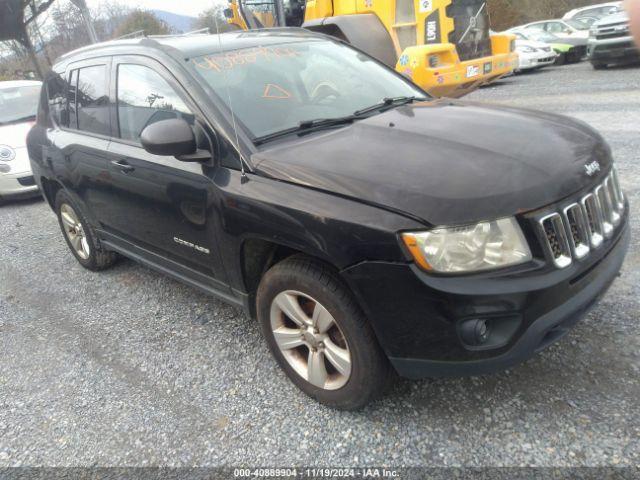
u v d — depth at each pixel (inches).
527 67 558.6
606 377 98.3
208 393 111.3
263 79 120.6
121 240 150.4
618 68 497.7
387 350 86.1
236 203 98.8
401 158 90.8
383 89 136.1
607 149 103.9
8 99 325.7
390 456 88.9
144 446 98.5
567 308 81.7
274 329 104.5
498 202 79.1
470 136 97.4
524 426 90.6
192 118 110.5
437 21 297.7
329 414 100.2
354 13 328.5
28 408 114.0
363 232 81.3
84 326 147.1
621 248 96.8
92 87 147.0
